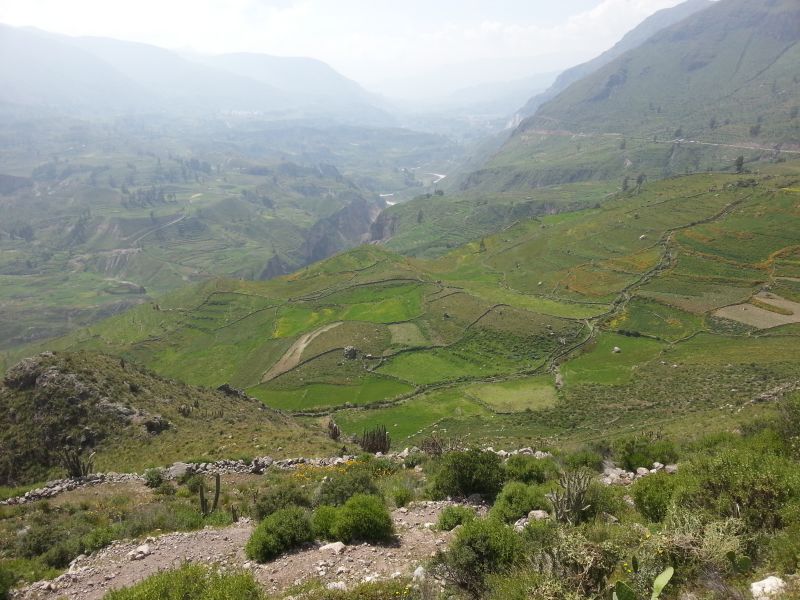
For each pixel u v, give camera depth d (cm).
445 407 8231
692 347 8962
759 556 830
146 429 3997
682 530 900
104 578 1467
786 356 7588
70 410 4175
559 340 10138
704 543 818
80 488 2706
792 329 9056
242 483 2661
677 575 793
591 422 6481
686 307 10381
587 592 824
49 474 3722
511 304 12169
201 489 2127
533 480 1902
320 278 16375
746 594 723
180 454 3525
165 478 2819
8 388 4497
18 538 1947
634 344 9575
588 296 11912
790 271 10894
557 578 857
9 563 1709
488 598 970
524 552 1057
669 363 8362
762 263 11388
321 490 1952
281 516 1495
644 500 1300
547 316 11144
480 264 16162
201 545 1608
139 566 1509
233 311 14888
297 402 9219
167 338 13912
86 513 2211
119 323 15588
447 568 1090
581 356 9456
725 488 1070
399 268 16275
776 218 12988
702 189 16725
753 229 12781
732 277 11225
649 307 10731
